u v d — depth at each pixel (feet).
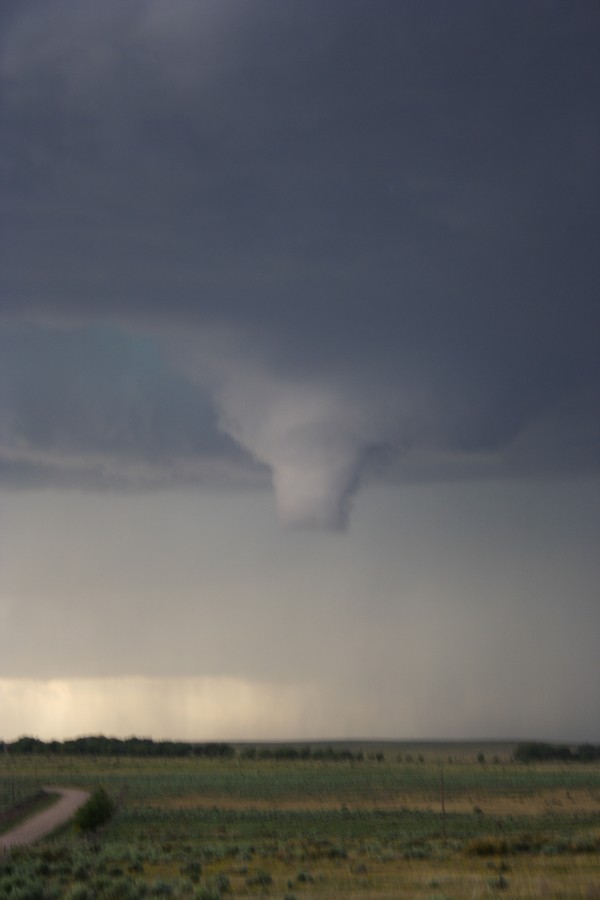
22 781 524.93
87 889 117.08
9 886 123.54
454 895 106.22
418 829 272.10
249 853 183.21
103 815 274.57
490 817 325.21
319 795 453.17
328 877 135.13
